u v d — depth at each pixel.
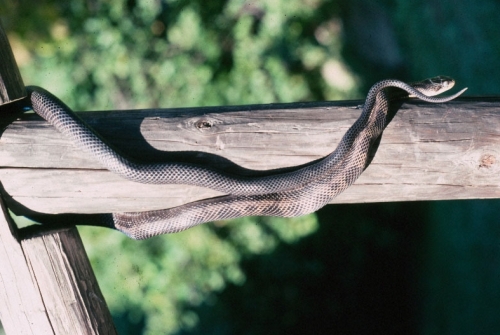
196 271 7.88
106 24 8.60
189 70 8.54
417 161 3.21
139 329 7.97
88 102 8.72
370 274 7.95
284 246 7.95
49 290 3.07
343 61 8.99
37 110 3.12
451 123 3.22
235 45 8.70
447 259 7.46
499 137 3.20
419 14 9.34
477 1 8.69
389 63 9.20
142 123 3.16
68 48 8.66
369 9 9.52
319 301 7.82
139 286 7.96
